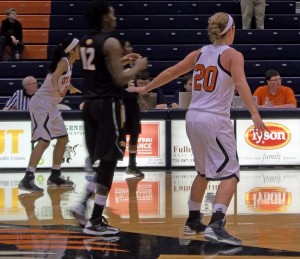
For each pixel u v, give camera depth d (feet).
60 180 33.71
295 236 21.77
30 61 57.36
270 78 41.45
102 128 21.20
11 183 34.83
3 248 20.11
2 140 39.45
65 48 31.50
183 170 39.68
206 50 20.89
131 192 31.55
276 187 32.81
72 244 20.61
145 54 58.08
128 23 60.59
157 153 40.19
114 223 24.09
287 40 59.31
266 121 40.29
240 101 40.57
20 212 26.48
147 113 39.86
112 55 20.90
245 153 40.29
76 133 39.47
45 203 28.58
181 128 40.19
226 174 20.42
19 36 57.00
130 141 36.65
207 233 20.25
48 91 32.07
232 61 20.25
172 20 60.64
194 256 19.02
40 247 20.22
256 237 21.62
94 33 21.58
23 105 39.73
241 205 27.84
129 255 19.19
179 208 27.22
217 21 20.66
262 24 59.31
